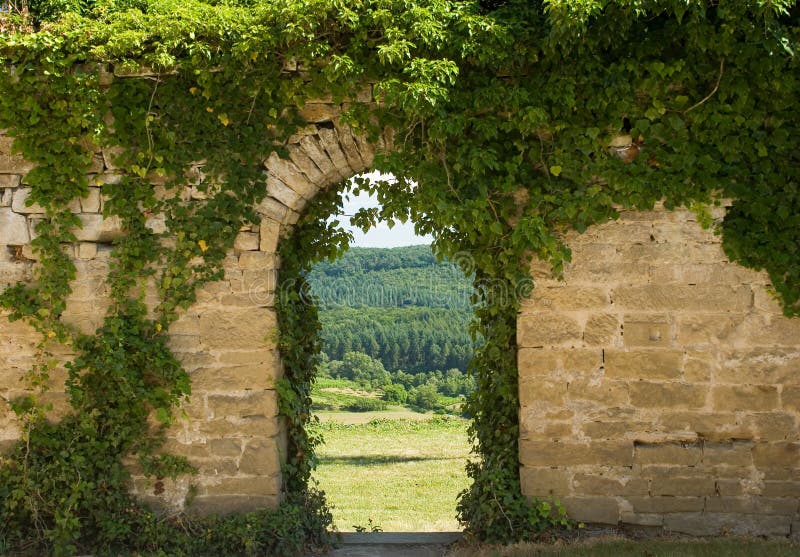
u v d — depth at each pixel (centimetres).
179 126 659
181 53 641
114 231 672
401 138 647
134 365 668
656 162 644
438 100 606
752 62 612
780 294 645
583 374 662
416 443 1471
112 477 664
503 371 682
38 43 628
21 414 673
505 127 632
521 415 668
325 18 604
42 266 673
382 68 628
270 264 672
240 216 666
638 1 573
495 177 650
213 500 676
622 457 661
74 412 677
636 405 659
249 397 674
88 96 641
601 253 658
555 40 589
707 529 657
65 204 666
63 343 673
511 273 660
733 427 654
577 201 644
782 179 634
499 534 665
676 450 657
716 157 637
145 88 654
